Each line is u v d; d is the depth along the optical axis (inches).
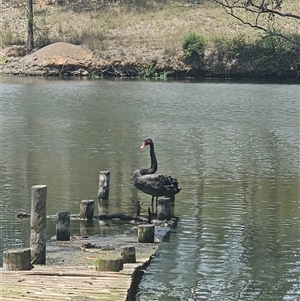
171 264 560.7
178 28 2317.9
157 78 2118.6
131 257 542.3
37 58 2166.6
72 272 498.6
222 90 1781.5
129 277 490.9
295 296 511.5
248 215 706.8
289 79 2119.8
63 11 2512.3
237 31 2240.4
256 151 1051.3
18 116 1365.7
